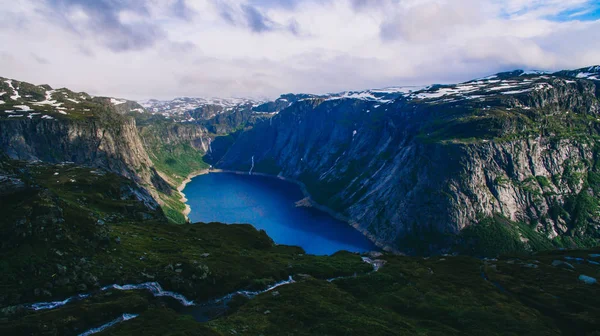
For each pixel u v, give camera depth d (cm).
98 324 5259
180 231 11438
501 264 11725
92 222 7738
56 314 5059
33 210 6531
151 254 8138
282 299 7112
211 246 10400
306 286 8150
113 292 6141
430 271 10888
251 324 5756
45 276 5778
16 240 6012
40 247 6150
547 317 7612
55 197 7400
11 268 5600
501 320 7131
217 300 7125
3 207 6334
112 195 13725
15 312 4947
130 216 11969
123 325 5081
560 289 9088
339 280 9131
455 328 6825
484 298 8525
